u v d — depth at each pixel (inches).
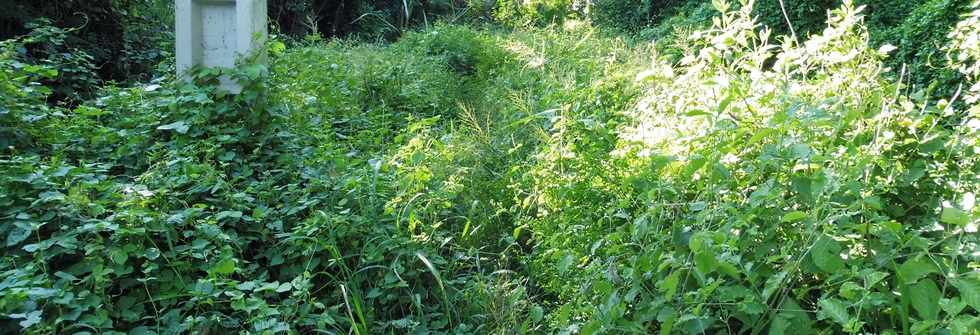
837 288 88.7
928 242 83.9
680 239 98.6
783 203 95.3
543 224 128.0
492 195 160.7
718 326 92.4
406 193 144.3
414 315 130.4
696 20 444.1
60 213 120.6
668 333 89.6
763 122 107.6
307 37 313.6
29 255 119.0
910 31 280.2
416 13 743.1
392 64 285.7
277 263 130.3
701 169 104.3
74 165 153.0
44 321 105.9
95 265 114.1
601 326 95.9
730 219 94.9
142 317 115.6
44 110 160.9
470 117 194.2
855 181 90.3
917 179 100.3
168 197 134.0
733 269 86.3
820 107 105.7
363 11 679.7
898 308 84.2
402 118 240.8
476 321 129.3
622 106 162.7
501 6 644.1
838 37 119.6
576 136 138.5
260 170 155.6
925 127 108.0
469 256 141.3
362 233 137.4
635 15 592.4
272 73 178.9
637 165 118.3
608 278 100.0
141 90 180.7
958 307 74.7
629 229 108.8
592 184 121.7
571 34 429.1
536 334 123.0
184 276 121.6
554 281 119.7
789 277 88.6
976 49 156.6
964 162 102.3
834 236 87.0
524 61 289.7
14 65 162.1
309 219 133.3
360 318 119.7
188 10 164.4
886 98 112.1
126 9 339.9
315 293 132.1
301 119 178.1
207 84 162.7
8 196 124.3
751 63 131.3
